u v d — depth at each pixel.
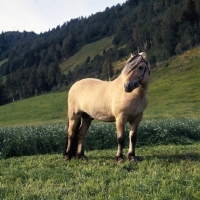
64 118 43.84
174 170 6.64
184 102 40.34
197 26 79.94
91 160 8.34
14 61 148.50
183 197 5.01
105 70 82.50
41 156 10.27
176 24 87.19
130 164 7.39
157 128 13.87
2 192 5.75
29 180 6.49
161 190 5.33
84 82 8.62
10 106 63.12
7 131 13.28
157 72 61.97
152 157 8.44
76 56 136.12
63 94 68.00
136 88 7.13
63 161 8.51
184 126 14.60
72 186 5.94
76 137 8.73
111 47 125.88
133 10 156.12
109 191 5.47
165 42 80.12
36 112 52.50
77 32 165.00
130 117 7.46
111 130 13.55
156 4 126.25
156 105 40.62
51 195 5.39
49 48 149.75
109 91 7.63
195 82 49.91
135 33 101.06
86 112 8.33
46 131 13.41
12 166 8.20
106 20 166.88
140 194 5.25
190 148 10.27
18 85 109.62
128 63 7.05
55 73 103.25
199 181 5.75
